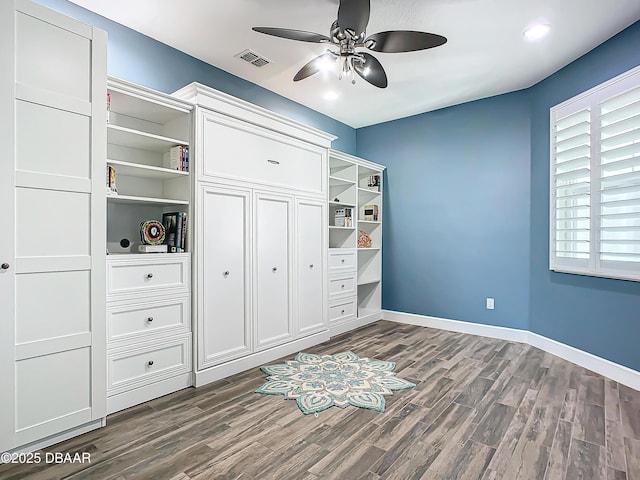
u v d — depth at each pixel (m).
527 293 3.74
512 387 2.60
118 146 2.64
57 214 1.84
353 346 3.62
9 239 1.68
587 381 2.71
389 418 2.15
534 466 1.69
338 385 2.63
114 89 2.21
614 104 2.69
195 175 2.62
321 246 3.79
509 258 3.87
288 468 1.68
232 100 2.83
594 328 2.93
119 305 2.24
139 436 1.94
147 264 2.38
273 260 3.23
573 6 2.35
